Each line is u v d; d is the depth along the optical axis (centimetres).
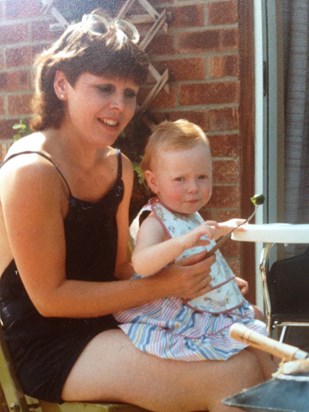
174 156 229
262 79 394
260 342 163
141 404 205
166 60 402
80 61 214
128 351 207
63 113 221
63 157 219
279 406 147
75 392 209
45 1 418
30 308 217
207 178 234
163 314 219
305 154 473
